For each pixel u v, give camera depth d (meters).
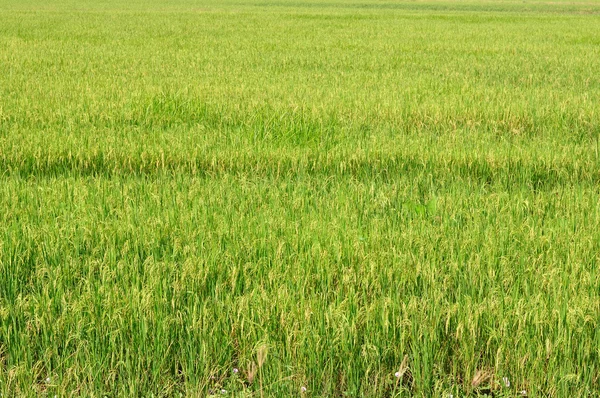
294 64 15.02
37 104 9.27
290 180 6.07
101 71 13.24
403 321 3.46
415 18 36.91
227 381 3.38
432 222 5.03
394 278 3.97
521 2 71.69
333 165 6.66
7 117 8.47
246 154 6.75
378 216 4.98
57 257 4.20
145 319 3.42
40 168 6.64
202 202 5.11
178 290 3.78
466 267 4.12
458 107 9.20
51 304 3.63
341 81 12.12
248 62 15.18
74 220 4.71
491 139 7.89
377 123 8.59
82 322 3.48
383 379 3.31
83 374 3.28
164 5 55.03
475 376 3.30
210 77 12.36
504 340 3.42
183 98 9.38
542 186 6.14
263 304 3.64
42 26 26.16
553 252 4.20
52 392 3.20
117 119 8.58
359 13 42.88
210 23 29.75
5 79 11.85
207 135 7.59
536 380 3.30
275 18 34.66
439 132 8.32
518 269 4.08
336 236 4.45
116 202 5.25
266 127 7.72
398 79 12.45
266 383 3.28
